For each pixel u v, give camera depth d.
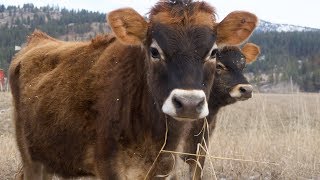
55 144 6.26
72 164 6.12
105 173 5.51
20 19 108.44
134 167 5.39
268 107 21.73
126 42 5.06
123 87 5.44
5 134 13.84
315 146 10.73
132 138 5.35
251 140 10.98
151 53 4.86
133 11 5.01
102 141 5.54
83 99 5.85
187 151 7.49
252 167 9.18
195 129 7.39
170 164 5.54
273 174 8.77
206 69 4.80
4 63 42.44
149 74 4.97
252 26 5.32
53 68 6.83
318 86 56.84
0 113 18.03
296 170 8.91
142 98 5.31
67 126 5.99
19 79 7.37
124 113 5.36
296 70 61.06
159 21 4.84
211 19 5.01
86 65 6.21
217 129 13.39
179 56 4.63
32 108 6.70
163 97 4.67
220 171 9.15
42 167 7.24
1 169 9.16
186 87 4.43
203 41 4.72
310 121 16.33
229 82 8.67
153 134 5.33
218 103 8.84
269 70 59.69
